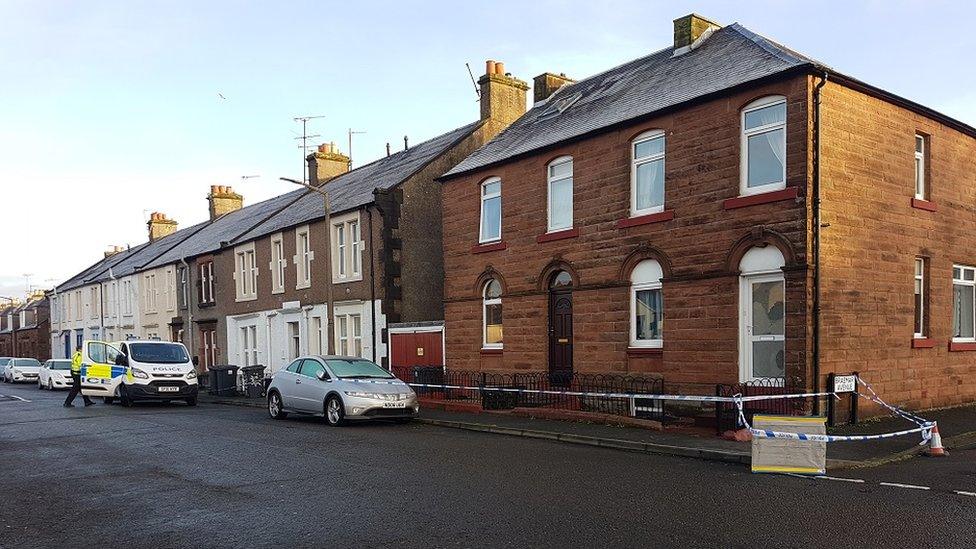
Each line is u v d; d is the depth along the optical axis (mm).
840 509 7297
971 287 16312
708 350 13555
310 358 16641
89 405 22219
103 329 45250
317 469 9953
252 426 15383
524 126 20281
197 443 12820
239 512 7609
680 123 14266
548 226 17297
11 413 19547
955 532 6434
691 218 13961
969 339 16094
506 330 18156
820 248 12305
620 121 15266
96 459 11352
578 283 16266
